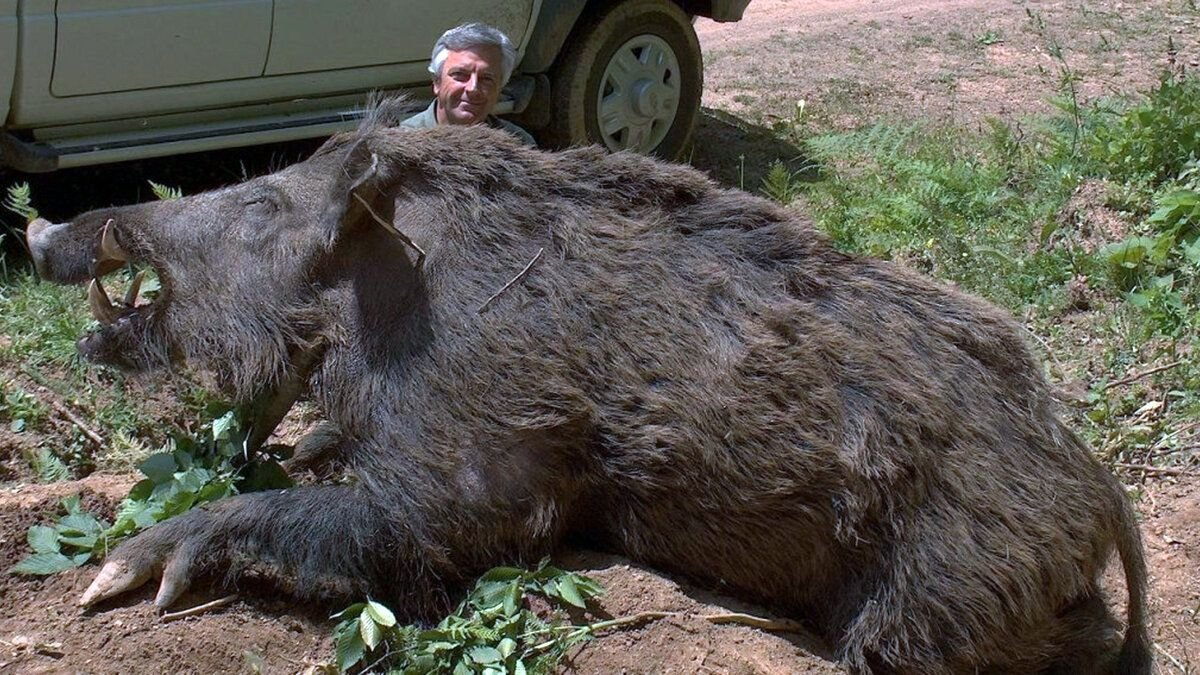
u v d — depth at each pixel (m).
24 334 5.01
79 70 5.70
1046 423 3.77
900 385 3.58
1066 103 8.08
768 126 8.75
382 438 3.50
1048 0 12.55
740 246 3.75
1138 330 5.75
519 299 3.54
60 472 4.32
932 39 10.99
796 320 3.62
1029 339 5.70
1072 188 6.83
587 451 3.52
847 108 9.02
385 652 3.37
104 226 3.77
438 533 3.46
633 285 3.60
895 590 3.52
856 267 3.83
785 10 12.62
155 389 4.61
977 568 3.52
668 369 3.52
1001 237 6.46
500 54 4.74
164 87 6.00
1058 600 3.69
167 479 3.80
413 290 3.58
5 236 6.00
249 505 3.45
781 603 3.69
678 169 3.85
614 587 3.52
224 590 3.47
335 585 3.50
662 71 7.75
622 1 7.43
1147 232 6.42
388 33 6.57
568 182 3.74
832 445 3.50
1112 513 3.82
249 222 3.74
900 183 7.22
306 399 4.09
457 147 3.71
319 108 6.62
